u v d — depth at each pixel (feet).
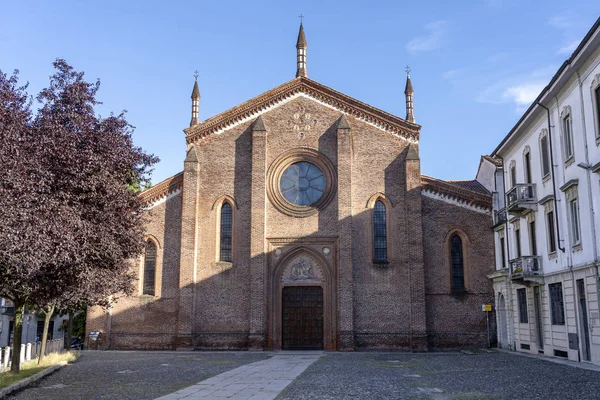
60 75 74.13
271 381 71.05
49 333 217.56
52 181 63.77
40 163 62.59
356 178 134.00
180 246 133.49
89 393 62.54
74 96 71.51
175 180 137.80
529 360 96.17
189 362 101.09
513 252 120.98
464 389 62.34
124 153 72.74
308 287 131.23
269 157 136.46
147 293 134.41
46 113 69.51
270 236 132.36
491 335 127.75
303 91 139.23
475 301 129.18
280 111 138.62
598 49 80.89
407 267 128.57
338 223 130.21
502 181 133.18
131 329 132.46
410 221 129.70
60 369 90.07
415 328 124.57
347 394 58.70
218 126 138.82
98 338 132.05
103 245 71.56
